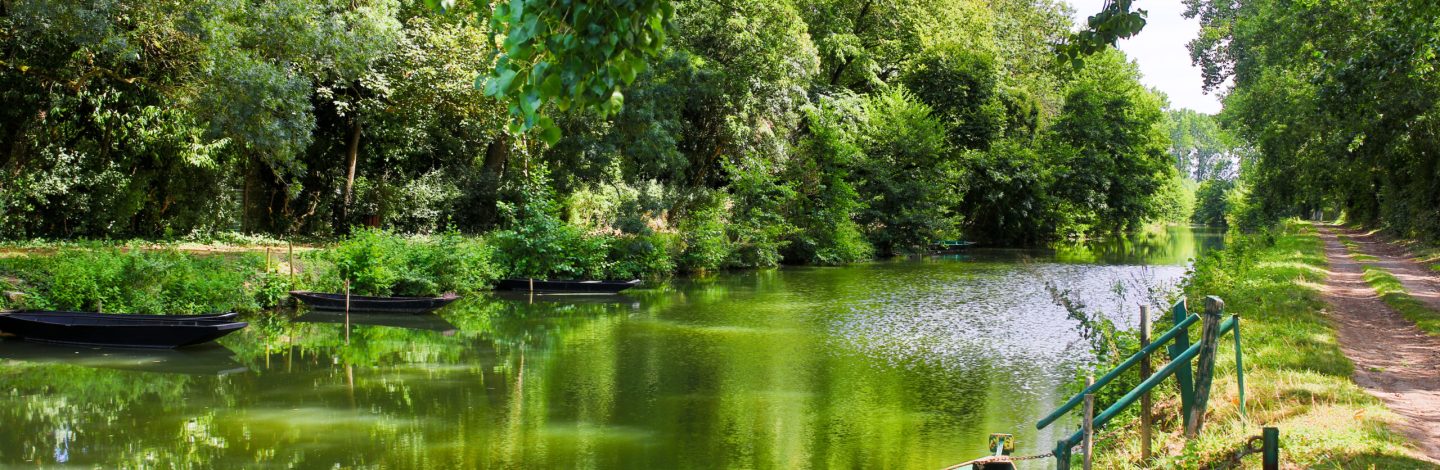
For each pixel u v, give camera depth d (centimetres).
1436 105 2548
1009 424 1140
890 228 4312
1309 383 880
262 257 2189
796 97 3869
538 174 2784
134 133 2530
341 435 1070
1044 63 6250
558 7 329
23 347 1584
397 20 2667
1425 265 2702
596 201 3108
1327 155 3938
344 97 3006
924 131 4447
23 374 1382
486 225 3309
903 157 4478
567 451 1019
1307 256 2805
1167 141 6706
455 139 3422
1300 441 664
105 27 1723
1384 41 1877
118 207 2522
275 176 3083
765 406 1232
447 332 1864
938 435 1093
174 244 2409
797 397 1284
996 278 3031
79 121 2480
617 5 328
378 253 2219
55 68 2173
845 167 4219
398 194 3139
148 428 1091
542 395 1287
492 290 2581
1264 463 543
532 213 2725
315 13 2178
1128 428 853
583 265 2712
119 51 1784
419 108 2916
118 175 2495
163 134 2522
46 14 1686
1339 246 3834
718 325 1973
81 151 2494
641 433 1097
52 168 2391
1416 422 758
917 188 4356
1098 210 5788
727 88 3672
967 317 2070
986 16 5247
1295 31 2814
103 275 1745
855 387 1349
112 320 1590
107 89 2344
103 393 1267
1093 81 5991
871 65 4666
